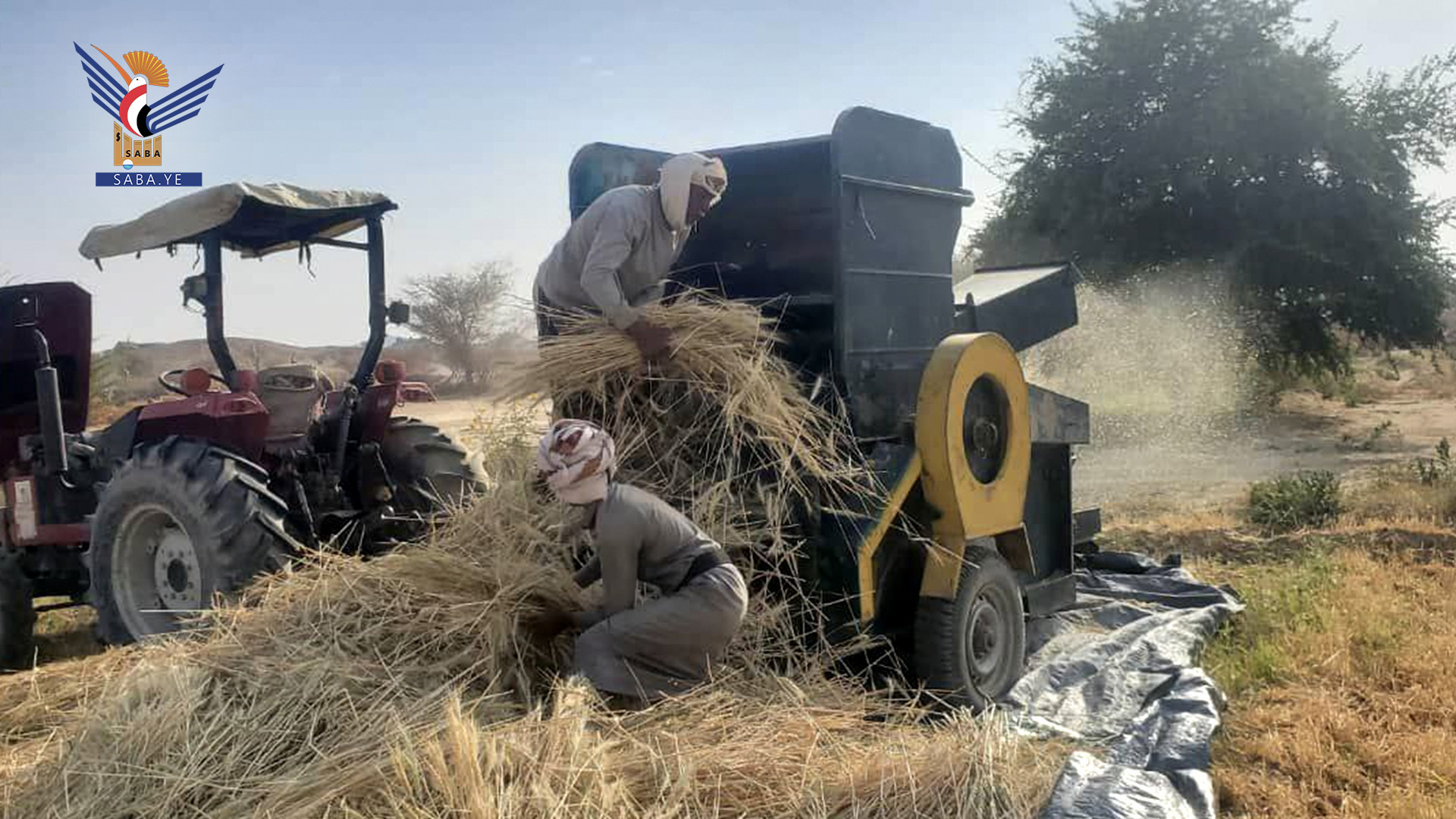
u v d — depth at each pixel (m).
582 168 5.20
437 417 16.89
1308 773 3.97
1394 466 12.71
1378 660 5.07
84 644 6.67
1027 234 21.58
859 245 4.72
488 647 3.79
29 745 3.89
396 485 6.25
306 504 5.59
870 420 4.72
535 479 4.47
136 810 3.16
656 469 4.40
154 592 5.60
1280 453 15.01
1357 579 6.68
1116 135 20.47
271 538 5.28
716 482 4.34
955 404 4.59
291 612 4.02
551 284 4.74
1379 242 19.25
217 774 3.24
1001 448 5.04
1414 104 19.95
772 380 4.46
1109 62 20.47
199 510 5.17
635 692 3.75
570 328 4.58
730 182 5.21
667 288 5.39
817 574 4.31
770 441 4.27
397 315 6.32
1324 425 18.33
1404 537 7.99
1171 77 19.89
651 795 3.12
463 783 2.91
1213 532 8.68
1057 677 5.11
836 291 4.60
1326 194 19.56
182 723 3.44
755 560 4.37
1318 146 19.16
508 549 4.27
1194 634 5.51
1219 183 19.88
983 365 4.80
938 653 4.54
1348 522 8.73
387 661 3.74
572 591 4.13
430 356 31.69
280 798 3.06
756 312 4.64
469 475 6.20
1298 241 19.30
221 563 5.14
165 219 5.54
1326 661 5.14
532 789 2.92
